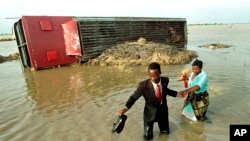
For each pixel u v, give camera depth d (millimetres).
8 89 9820
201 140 4969
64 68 14219
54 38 14469
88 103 7543
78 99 8008
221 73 10516
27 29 13508
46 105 7586
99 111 6812
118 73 11945
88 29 15320
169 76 10648
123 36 17609
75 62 15250
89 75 11820
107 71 12625
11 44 51188
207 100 5711
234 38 33094
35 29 13789
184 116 6113
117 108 6969
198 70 5652
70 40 14727
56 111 7004
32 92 9172
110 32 16703
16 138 5434
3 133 5719
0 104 7891
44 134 5562
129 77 10906
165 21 20828
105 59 15039
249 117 5902
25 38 13578
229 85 8578
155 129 5508
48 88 9641
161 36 20609
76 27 14594
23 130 5836
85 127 5812
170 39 21438
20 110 7242
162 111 4977
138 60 14328
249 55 15383
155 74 4598
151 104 4867
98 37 15922
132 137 5203
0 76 12820
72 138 5293
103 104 7379
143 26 19047
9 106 7648
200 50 20312
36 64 13789
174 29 21797
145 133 5027
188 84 5941
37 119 6473
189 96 5910
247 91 7824
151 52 14883
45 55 14117
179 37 22188
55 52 14445
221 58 14711
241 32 50312
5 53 28781
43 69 14117
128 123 5879
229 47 20906
